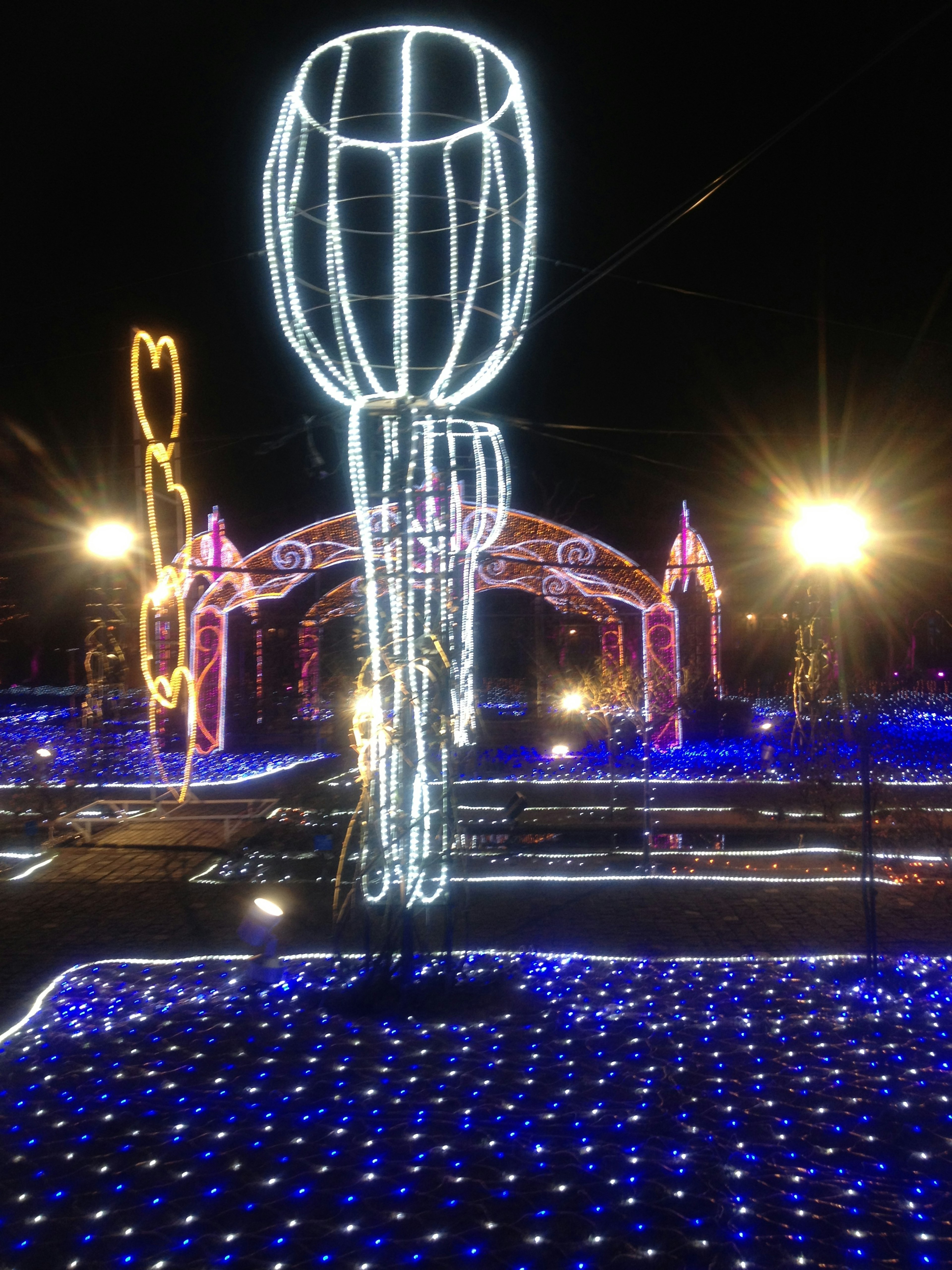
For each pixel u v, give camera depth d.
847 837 11.05
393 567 6.14
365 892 6.31
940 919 8.05
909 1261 3.62
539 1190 4.09
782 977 6.66
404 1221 3.88
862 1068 5.23
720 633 19.91
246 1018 6.04
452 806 6.20
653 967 6.87
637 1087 5.04
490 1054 5.45
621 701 16.55
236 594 19.98
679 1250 3.68
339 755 19.58
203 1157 4.38
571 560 18.97
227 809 13.14
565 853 10.70
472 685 13.88
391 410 5.98
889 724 17.28
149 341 13.00
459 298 7.00
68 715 23.41
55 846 11.20
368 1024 5.88
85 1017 6.11
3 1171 4.34
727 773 16.22
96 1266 3.67
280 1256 3.70
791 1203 3.99
